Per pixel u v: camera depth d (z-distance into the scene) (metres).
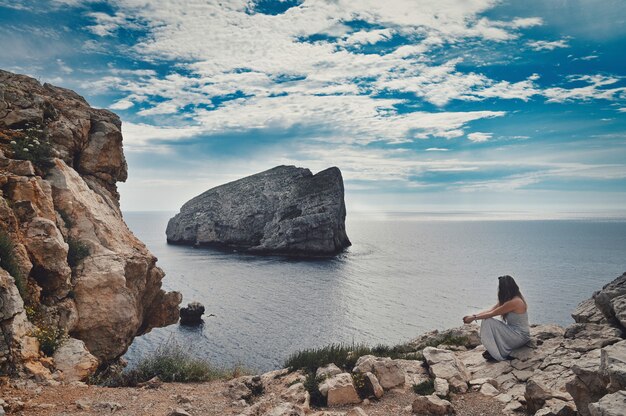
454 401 8.48
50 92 24.03
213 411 8.30
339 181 153.12
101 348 16.34
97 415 7.81
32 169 17.42
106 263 17.64
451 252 154.62
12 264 13.04
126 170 26.16
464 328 14.58
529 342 10.82
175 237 181.00
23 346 11.09
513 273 100.50
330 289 76.06
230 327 50.34
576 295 72.06
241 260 119.62
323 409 8.52
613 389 6.08
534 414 7.45
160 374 11.66
